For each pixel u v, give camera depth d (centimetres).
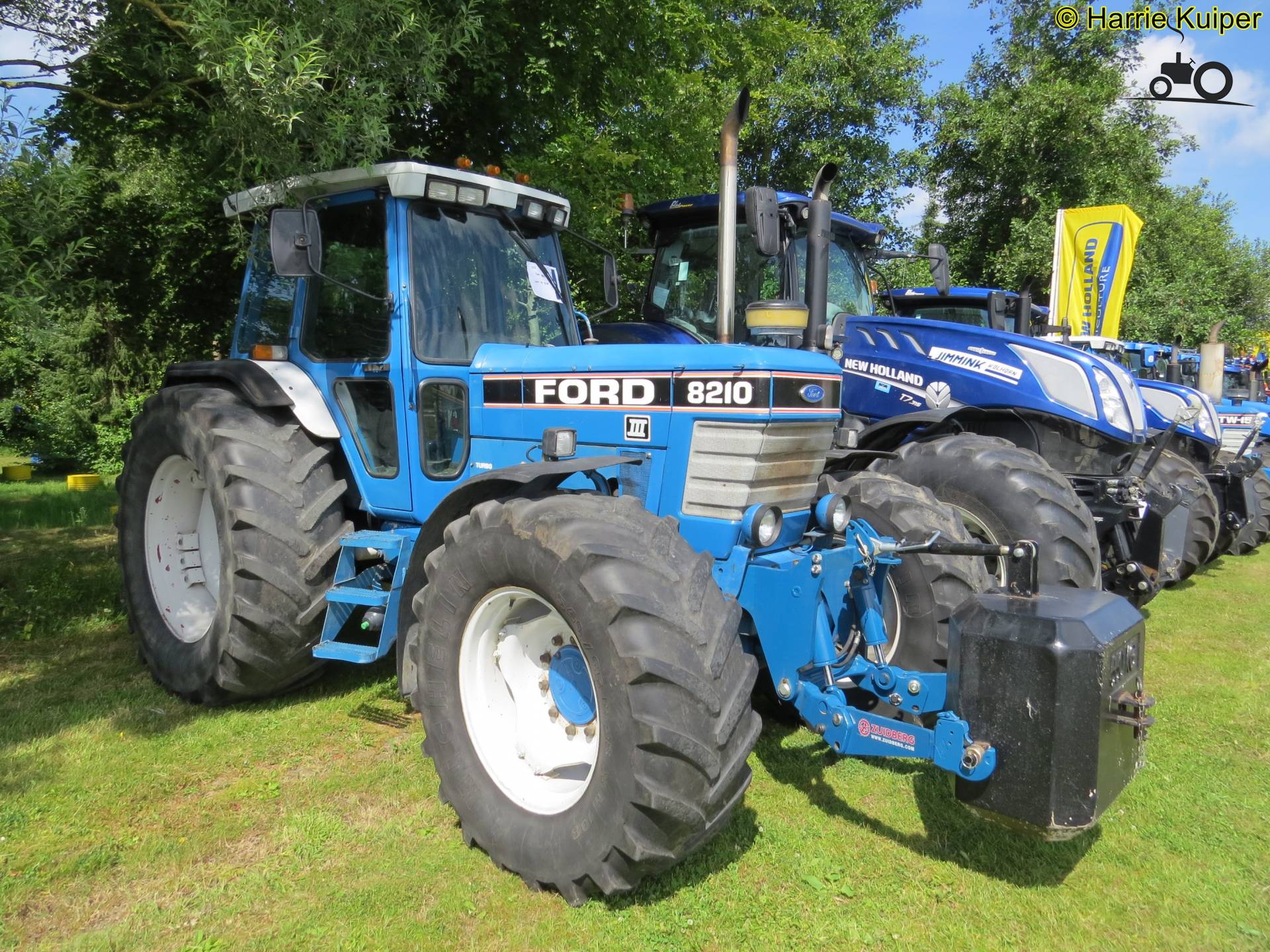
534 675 287
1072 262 1028
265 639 365
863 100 1678
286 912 247
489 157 732
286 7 414
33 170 395
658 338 565
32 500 1090
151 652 412
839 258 584
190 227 695
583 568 239
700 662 230
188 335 754
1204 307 1919
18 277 402
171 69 493
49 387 1614
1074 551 410
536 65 659
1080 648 228
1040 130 1670
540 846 252
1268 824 308
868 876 270
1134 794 328
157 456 416
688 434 291
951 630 252
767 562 282
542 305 407
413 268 364
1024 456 437
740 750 237
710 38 959
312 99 392
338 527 382
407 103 493
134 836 284
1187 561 670
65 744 349
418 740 360
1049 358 505
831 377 305
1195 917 254
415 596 292
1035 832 234
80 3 500
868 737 266
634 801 226
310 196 394
